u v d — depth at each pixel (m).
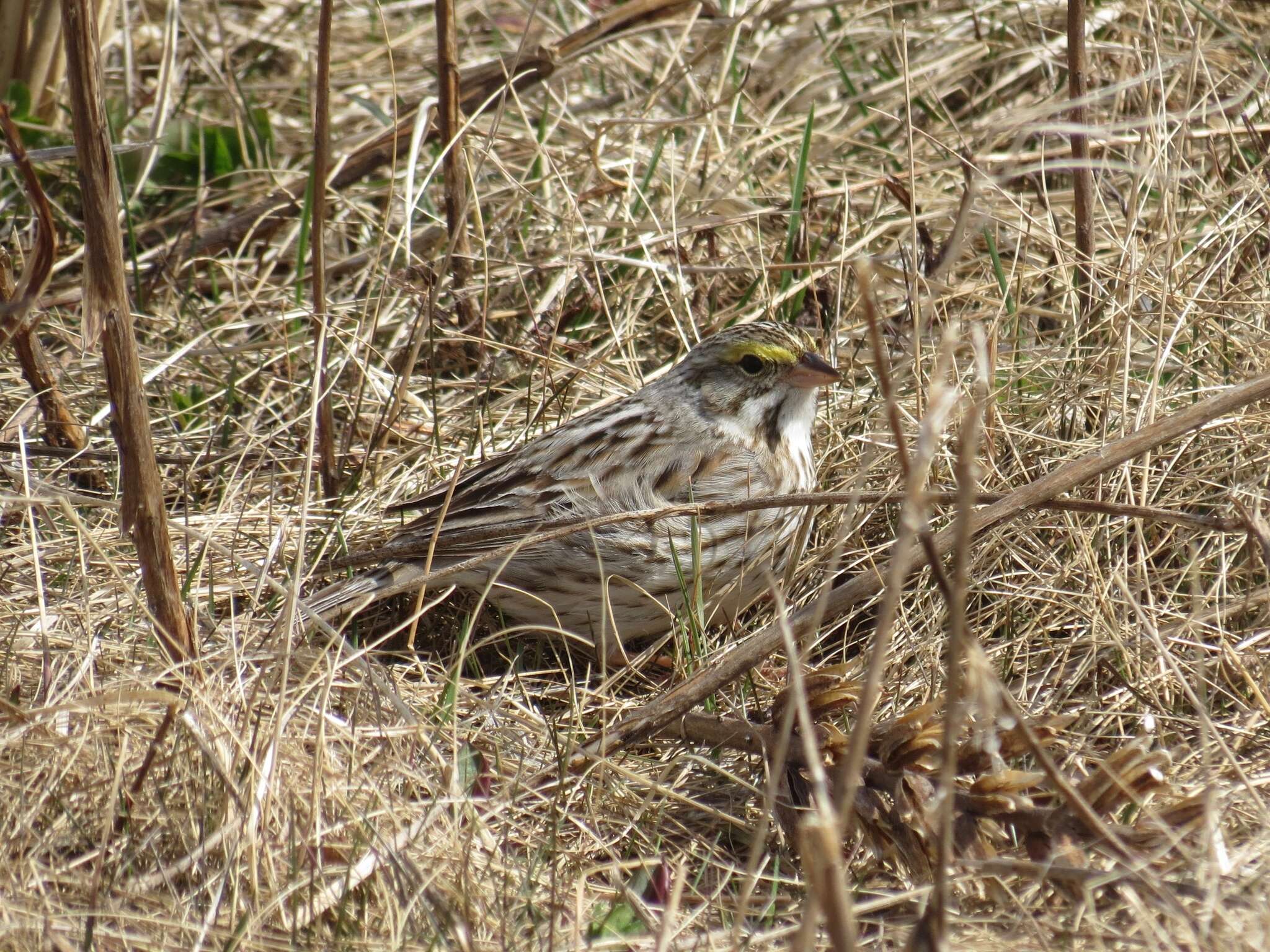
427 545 9.69
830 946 6.75
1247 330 11.05
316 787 7.19
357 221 13.97
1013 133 13.95
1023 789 7.28
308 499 8.90
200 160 14.27
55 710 7.20
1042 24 14.84
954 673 5.80
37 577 8.55
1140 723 8.44
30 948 6.46
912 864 7.26
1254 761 8.09
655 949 6.52
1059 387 10.89
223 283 13.45
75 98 7.21
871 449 8.06
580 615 10.05
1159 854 6.68
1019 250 11.64
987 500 8.45
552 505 10.07
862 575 8.56
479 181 13.99
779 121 14.83
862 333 12.16
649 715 8.25
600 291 12.34
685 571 9.92
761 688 9.46
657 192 13.95
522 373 12.36
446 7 11.90
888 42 15.47
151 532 7.92
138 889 6.94
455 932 6.60
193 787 7.42
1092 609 9.22
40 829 7.25
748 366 10.48
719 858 7.84
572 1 17.28
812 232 13.55
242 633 8.99
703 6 15.13
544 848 7.69
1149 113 11.12
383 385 12.20
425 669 9.49
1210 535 9.70
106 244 7.45
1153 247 11.16
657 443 10.34
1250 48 13.09
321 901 6.88
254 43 16.81
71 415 11.01
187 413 11.94
